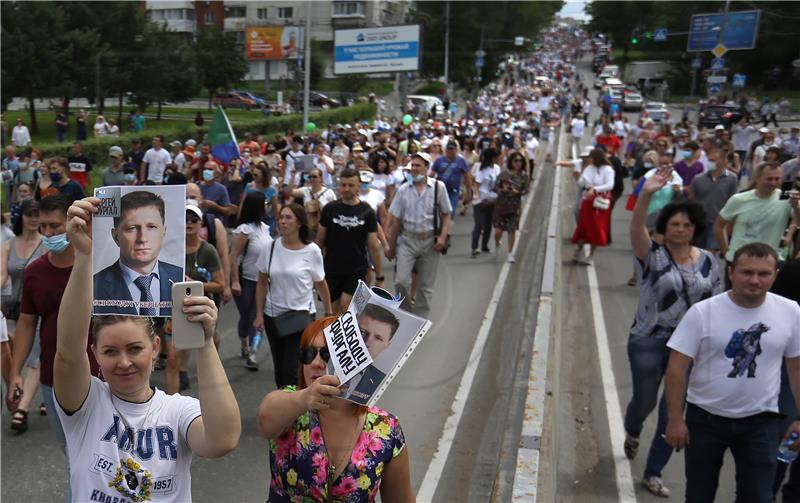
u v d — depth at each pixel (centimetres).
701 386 392
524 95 4959
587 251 1290
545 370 555
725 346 384
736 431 384
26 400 546
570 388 691
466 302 944
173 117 3322
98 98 3178
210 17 3519
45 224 385
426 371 702
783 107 1592
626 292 1039
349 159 1470
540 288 830
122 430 250
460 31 4297
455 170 1218
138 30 3225
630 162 2361
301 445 256
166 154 1653
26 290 400
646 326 497
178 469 254
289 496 260
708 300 395
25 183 1162
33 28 2909
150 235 240
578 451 559
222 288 593
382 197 954
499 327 838
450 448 541
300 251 553
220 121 1191
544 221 1491
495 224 1180
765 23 1622
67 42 3017
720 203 975
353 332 245
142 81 3145
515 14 4706
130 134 2291
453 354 749
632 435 534
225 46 3216
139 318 246
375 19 4709
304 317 550
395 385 665
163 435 253
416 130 2366
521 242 1350
